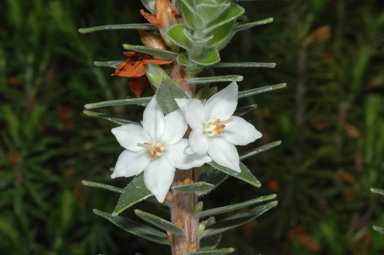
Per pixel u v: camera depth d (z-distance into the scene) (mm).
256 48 363
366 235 333
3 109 317
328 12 371
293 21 356
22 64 332
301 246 334
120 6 330
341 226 331
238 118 190
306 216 345
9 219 320
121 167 187
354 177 347
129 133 188
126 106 331
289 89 354
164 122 188
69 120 343
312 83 358
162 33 190
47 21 323
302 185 346
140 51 185
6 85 338
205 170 203
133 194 184
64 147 349
